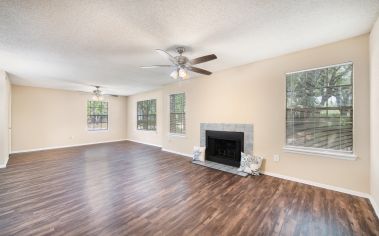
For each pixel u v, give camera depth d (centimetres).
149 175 371
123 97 886
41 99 645
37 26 220
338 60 279
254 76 379
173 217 218
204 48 297
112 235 185
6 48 286
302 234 188
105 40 261
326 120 300
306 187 301
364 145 260
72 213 226
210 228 197
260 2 181
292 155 331
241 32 244
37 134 636
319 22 222
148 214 224
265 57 349
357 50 263
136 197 271
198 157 471
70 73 446
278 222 208
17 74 451
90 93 773
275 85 349
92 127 787
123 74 458
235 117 415
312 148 313
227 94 429
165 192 288
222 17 207
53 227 197
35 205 246
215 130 457
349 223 205
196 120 508
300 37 263
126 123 897
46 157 530
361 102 262
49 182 331
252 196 272
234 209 236
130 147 700
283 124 341
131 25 221
